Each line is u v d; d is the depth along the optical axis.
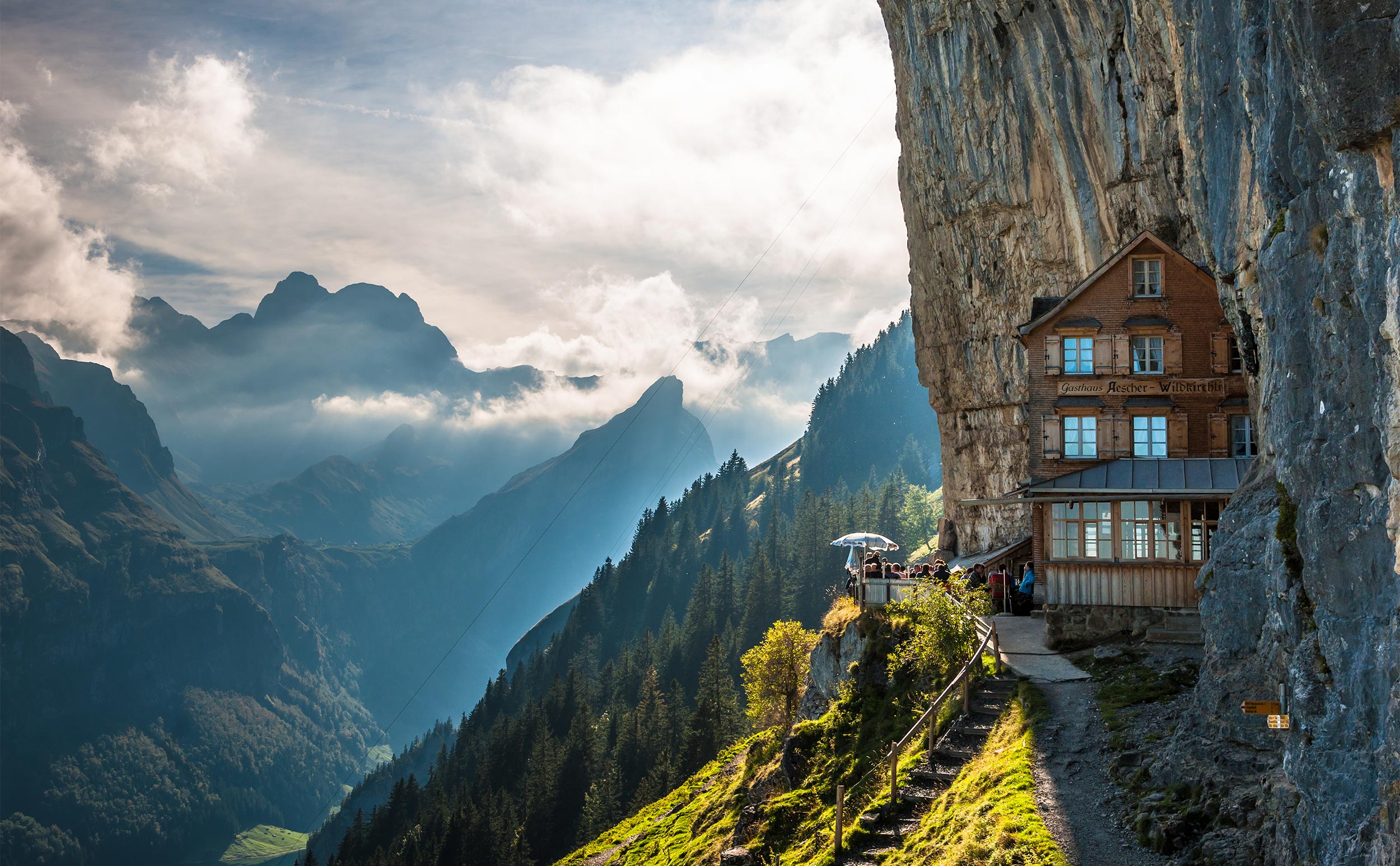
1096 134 52.47
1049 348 43.69
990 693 32.50
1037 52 54.72
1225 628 24.69
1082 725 28.30
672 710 116.81
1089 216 54.25
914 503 170.38
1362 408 15.70
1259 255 20.14
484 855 107.44
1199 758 23.39
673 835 53.16
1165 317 42.78
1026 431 61.03
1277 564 20.83
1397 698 14.38
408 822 147.88
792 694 59.75
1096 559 36.53
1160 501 36.09
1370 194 15.05
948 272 66.25
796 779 38.81
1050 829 23.11
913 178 68.56
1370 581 15.65
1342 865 15.80
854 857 26.45
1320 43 14.96
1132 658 32.97
